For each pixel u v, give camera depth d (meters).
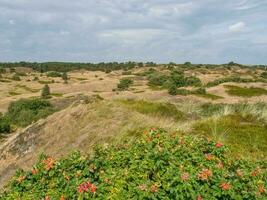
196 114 20.20
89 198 6.81
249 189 7.31
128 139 13.62
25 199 7.38
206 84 114.69
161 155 7.95
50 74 193.88
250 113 17.59
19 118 67.19
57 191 7.30
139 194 6.81
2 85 150.00
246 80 109.00
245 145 13.90
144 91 93.12
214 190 6.93
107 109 16.91
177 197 6.79
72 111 17.11
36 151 15.98
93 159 8.19
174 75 124.38
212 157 8.20
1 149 16.95
